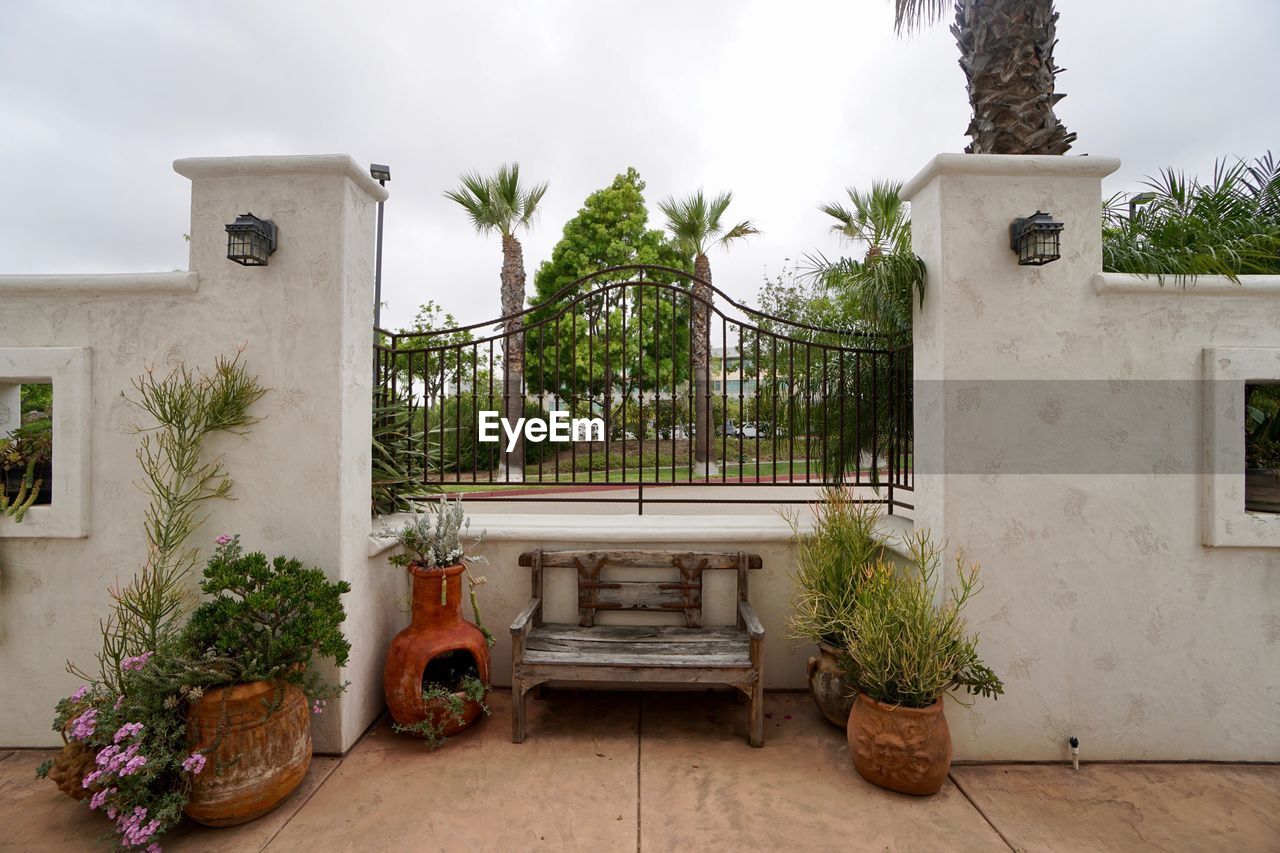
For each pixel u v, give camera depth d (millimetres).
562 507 6379
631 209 15406
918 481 2447
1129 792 2037
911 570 2484
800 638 2811
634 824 1851
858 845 1747
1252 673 2229
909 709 1964
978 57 3420
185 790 1727
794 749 2338
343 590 2098
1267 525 2176
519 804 1957
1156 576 2229
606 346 3160
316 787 2051
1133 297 2230
